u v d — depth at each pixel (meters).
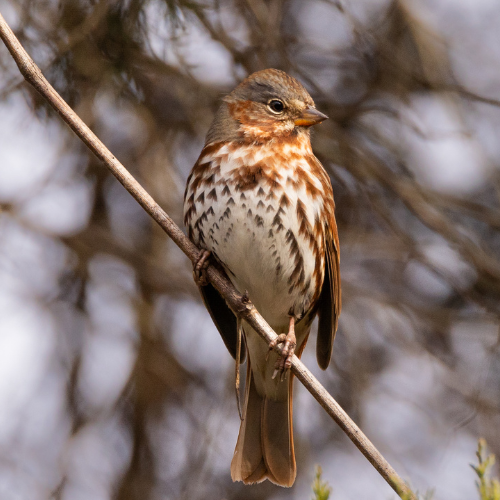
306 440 11.52
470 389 11.80
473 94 11.67
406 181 11.80
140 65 10.16
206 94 10.93
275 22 10.96
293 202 7.93
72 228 11.53
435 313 12.15
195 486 10.63
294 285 8.19
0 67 9.80
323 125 11.41
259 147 8.07
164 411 11.47
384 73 11.78
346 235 12.00
